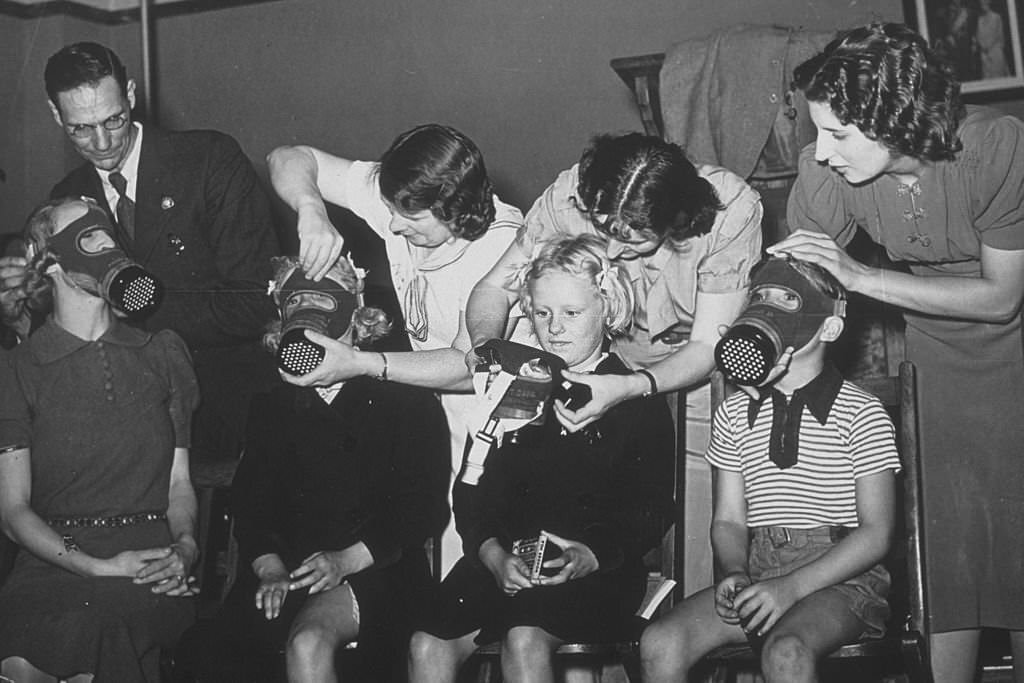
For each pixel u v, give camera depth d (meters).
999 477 2.43
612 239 2.41
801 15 4.48
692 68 3.23
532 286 2.46
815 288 2.31
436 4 5.08
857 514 2.26
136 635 2.50
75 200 2.81
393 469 2.51
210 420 3.02
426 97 5.11
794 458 2.30
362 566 2.41
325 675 2.26
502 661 2.22
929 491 2.47
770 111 3.13
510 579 2.25
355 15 5.20
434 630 2.30
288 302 2.62
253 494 2.54
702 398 2.55
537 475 2.39
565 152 4.91
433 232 2.59
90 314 2.72
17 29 5.34
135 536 2.61
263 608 2.41
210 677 2.35
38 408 2.65
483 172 2.60
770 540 2.30
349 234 4.27
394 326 2.95
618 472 2.39
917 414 2.36
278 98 5.33
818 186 2.52
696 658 2.20
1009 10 4.07
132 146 3.09
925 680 2.15
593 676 2.59
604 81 4.85
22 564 2.59
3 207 5.24
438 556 2.60
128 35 5.47
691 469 2.54
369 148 5.22
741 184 2.46
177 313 3.02
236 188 3.11
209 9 5.39
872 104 2.26
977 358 2.44
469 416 2.65
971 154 2.31
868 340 3.11
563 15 4.89
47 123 5.30
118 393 2.67
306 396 2.57
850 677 2.76
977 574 2.44
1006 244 2.34
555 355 2.40
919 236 2.44
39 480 2.63
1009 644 2.96
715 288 2.43
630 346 2.58
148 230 3.05
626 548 2.33
